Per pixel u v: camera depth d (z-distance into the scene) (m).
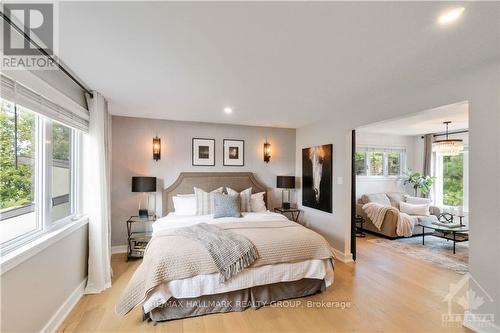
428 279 3.10
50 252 2.00
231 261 2.33
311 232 2.92
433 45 1.77
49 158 2.07
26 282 1.69
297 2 1.29
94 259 2.73
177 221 3.51
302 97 3.07
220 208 3.79
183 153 4.47
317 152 4.43
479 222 2.06
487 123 2.01
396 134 6.47
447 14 1.40
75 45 1.77
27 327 1.70
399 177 6.51
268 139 5.07
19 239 1.72
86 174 2.78
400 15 1.41
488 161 2.00
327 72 2.28
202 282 2.29
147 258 2.34
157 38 1.68
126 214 4.12
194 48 1.82
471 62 2.05
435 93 2.42
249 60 2.03
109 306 2.43
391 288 2.85
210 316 2.29
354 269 3.42
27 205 1.86
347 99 3.16
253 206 4.42
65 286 2.27
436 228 4.45
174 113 3.92
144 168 4.23
